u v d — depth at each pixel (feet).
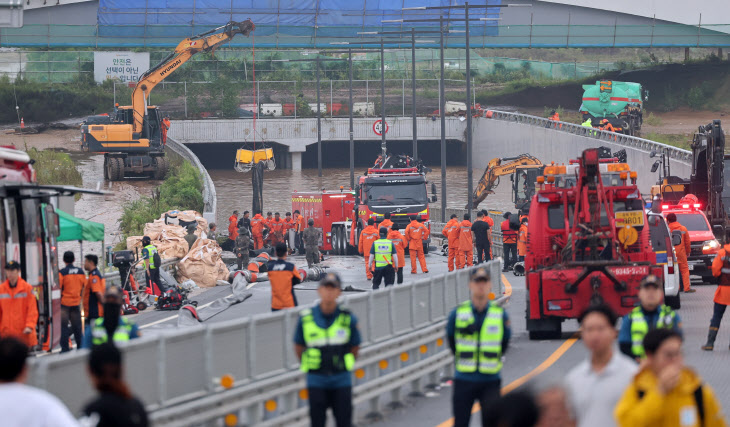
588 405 74.90
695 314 236.22
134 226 488.02
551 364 168.55
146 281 301.02
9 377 63.31
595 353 75.77
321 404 99.40
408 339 145.38
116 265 284.61
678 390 71.20
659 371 73.97
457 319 100.68
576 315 197.57
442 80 590.55
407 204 497.87
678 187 403.34
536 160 561.02
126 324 106.11
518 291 307.78
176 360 101.40
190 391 103.35
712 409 71.56
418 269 406.62
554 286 198.49
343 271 402.72
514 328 225.56
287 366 120.88
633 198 215.72
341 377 99.76
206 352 105.60
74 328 196.65
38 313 180.24
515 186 504.43
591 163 203.62
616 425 73.92
